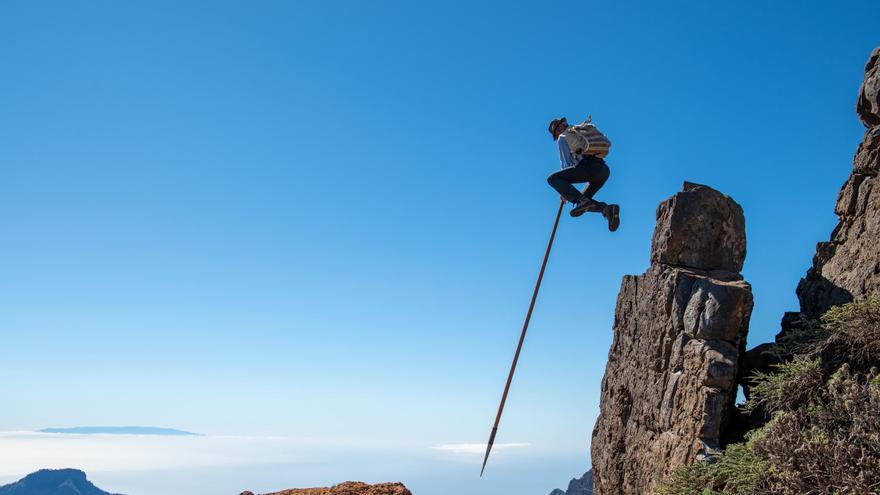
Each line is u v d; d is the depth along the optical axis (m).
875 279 17.95
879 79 20.28
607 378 22.81
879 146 20.27
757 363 18.47
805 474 13.08
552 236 11.21
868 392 14.22
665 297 19.72
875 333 15.64
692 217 20.27
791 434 14.30
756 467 14.20
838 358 16.39
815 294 19.98
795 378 15.99
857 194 20.61
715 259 20.22
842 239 20.58
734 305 18.06
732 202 20.69
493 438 11.25
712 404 17.00
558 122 11.26
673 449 17.70
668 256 20.42
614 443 21.06
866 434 13.26
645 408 19.84
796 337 18.08
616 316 23.19
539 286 11.27
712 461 16.11
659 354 19.69
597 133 10.54
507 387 11.34
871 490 12.12
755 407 17.23
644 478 19.05
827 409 14.71
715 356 17.50
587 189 10.97
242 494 11.45
